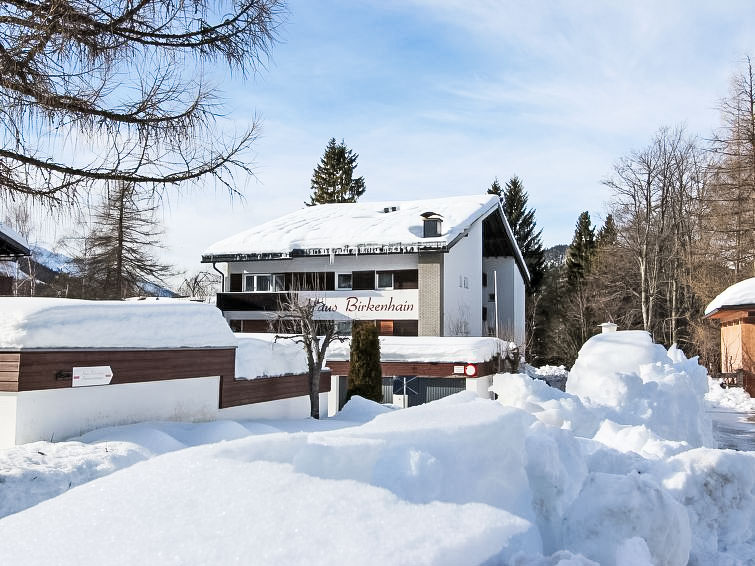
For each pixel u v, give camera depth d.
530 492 3.61
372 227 28.52
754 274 32.75
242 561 2.23
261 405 9.92
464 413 3.68
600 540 3.56
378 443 2.94
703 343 32.69
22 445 5.90
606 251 42.38
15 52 5.24
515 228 53.72
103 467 5.42
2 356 6.04
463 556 2.57
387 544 2.42
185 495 2.61
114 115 5.95
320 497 2.60
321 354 12.37
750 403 20.94
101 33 5.55
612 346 12.73
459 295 28.23
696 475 4.91
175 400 8.02
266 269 28.66
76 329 6.60
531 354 44.75
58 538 2.43
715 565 4.36
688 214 38.59
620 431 8.27
